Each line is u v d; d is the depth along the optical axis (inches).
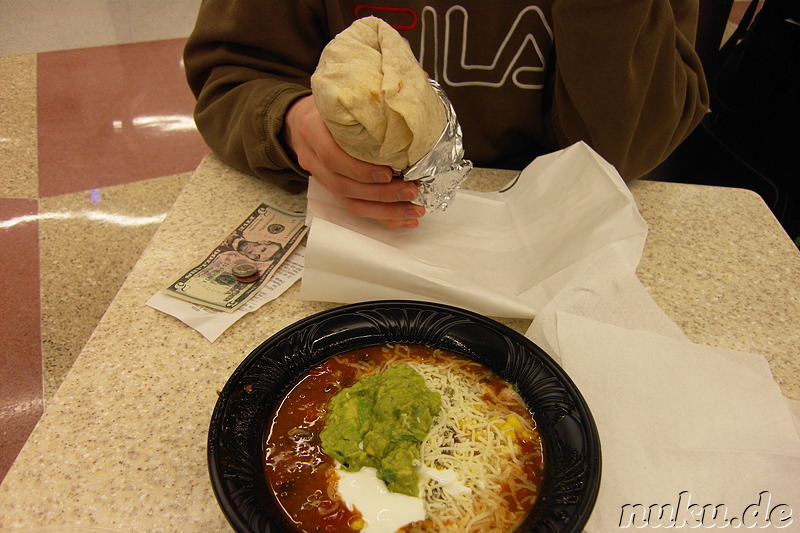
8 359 69.1
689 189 46.9
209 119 46.2
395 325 29.7
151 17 135.3
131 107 110.3
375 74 29.4
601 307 32.4
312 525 22.7
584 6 41.0
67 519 24.0
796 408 28.7
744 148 63.2
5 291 76.9
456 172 33.9
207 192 44.0
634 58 41.8
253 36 46.1
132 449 26.8
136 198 91.8
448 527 22.9
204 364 31.1
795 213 61.4
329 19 48.8
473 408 26.9
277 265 37.4
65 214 88.4
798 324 35.0
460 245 38.1
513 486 24.1
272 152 40.2
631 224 35.0
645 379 28.8
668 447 26.2
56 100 110.2
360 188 34.7
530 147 56.8
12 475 25.5
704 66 66.5
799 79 54.8
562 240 36.8
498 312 33.4
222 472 22.0
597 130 44.4
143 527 23.9
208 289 35.5
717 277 38.3
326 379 28.5
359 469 24.6
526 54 49.4
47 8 134.7
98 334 32.5
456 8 47.8
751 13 62.6
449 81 51.4
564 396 25.6
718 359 29.8
